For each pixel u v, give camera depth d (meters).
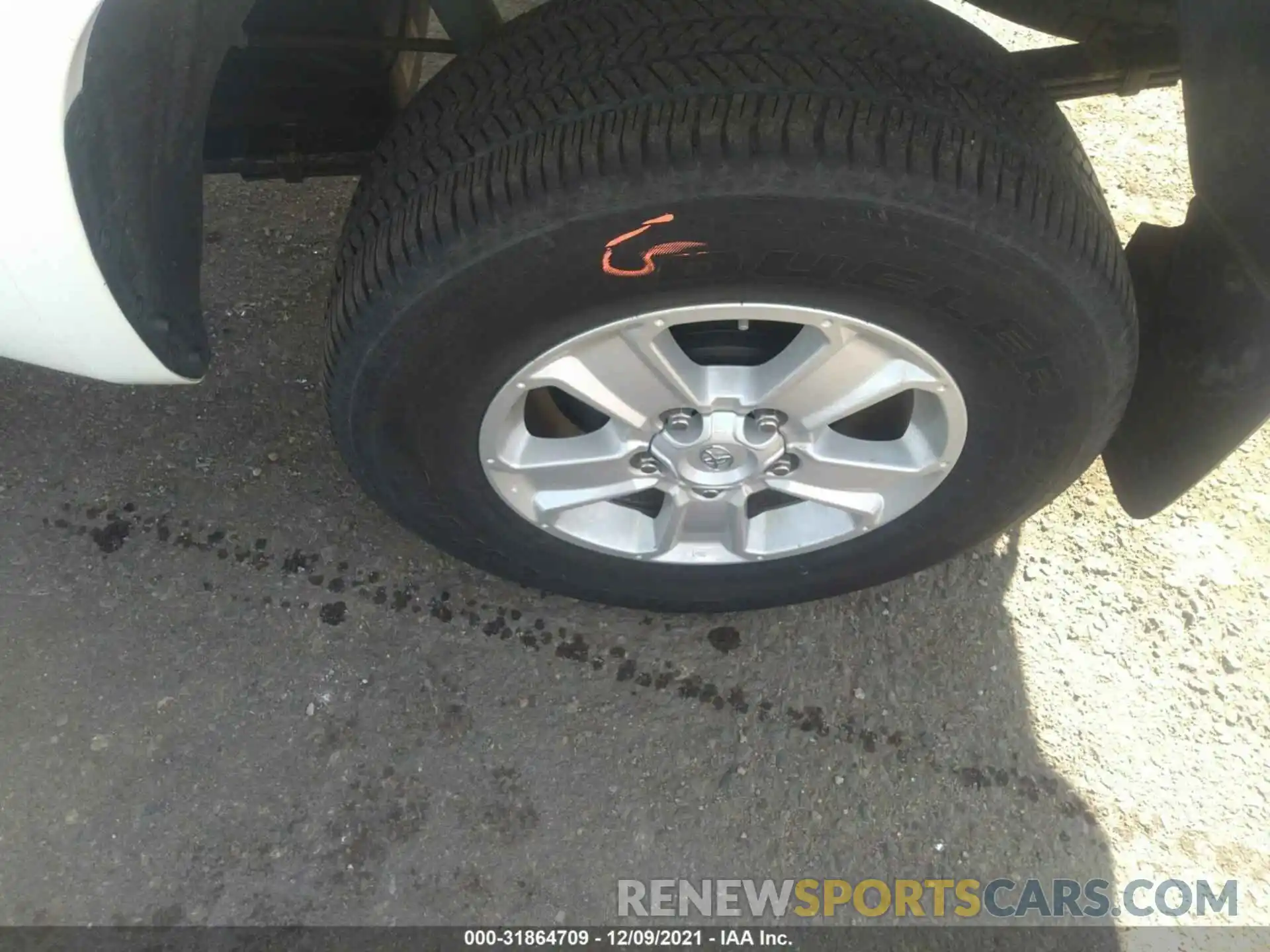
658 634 2.14
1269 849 1.99
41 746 1.95
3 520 2.20
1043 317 1.44
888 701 2.09
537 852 1.89
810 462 1.75
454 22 1.67
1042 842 1.97
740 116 1.28
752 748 2.02
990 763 2.04
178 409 2.37
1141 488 1.86
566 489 1.81
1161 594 2.26
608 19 1.44
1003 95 1.44
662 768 1.99
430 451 1.68
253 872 1.84
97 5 1.09
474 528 1.87
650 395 1.62
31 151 1.14
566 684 2.07
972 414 1.62
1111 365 1.55
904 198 1.29
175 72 1.27
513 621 2.14
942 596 2.22
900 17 1.45
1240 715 2.12
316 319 2.52
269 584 2.15
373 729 2.00
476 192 1.33
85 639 2.06
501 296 1.41
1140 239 1.74
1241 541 2.34
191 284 1.51
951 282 1.39
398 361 1.50
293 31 1.75
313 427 2.36
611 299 1.43
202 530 2.21
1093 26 1.84
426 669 2.07
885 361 1.55
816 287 1.41
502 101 1.41
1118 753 2.07
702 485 1.79
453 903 1.84
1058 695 2.12
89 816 1.88
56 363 1.49
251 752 1.96
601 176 1.28
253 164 1.97
